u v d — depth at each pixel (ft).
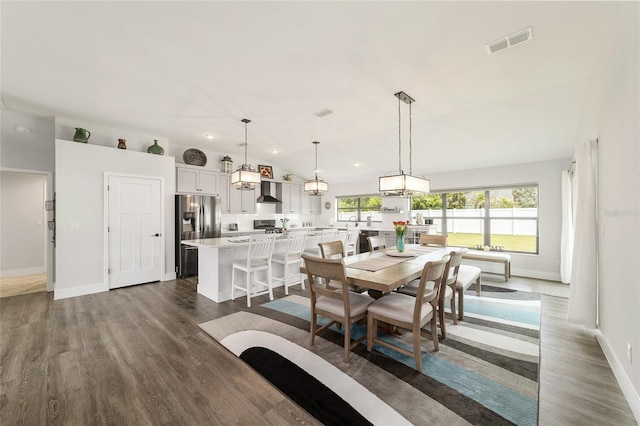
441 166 18.39
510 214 16.98
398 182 9.07
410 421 4.89
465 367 6.59
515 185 16.40
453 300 9.05
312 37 6.69
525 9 5.77
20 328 8.84
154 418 5.00
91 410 5.20
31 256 16.56
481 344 7.75
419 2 5.57
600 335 7.97
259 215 22.67
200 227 16.46
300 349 7.47
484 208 17.89
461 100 10.36
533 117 11.75
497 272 16.66
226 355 7.20
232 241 12.44
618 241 6.26
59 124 12.32
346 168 22.04
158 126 13.58
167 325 9.09
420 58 7.60
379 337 8.20
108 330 8.70
